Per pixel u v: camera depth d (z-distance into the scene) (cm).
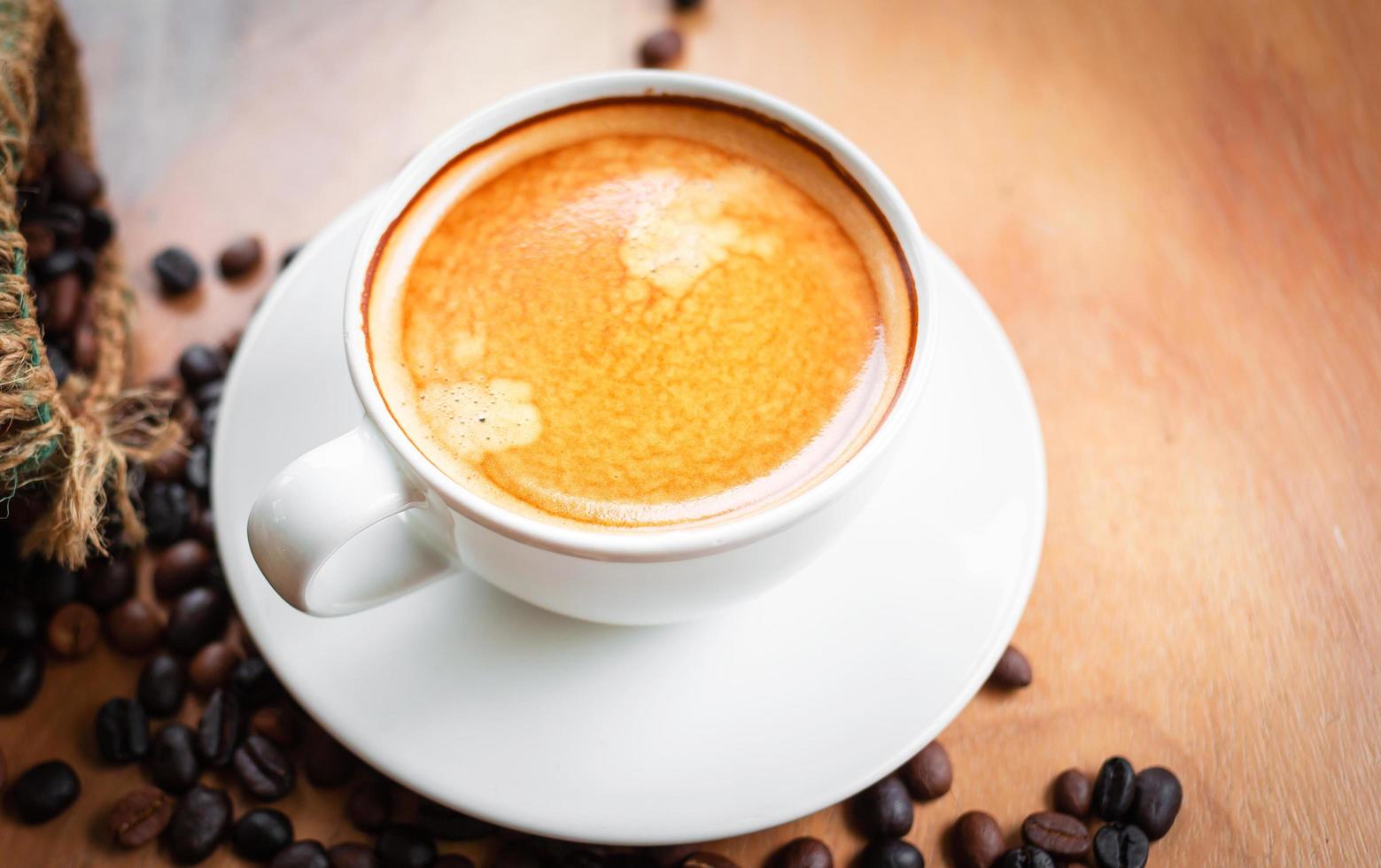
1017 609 32
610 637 31
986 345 34
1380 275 38
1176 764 33
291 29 41
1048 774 33
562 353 31
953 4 42
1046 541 35
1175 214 39
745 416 31
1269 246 39
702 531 28
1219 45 41
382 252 31
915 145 40
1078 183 40
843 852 33
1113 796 32
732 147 33
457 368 31
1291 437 36
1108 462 36
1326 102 41
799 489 30
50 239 36
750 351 31
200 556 34
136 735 33
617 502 30
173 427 35
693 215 33
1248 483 36
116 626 34
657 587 29
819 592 32
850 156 32
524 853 32
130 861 32
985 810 33
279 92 41
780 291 32
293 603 29
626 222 32
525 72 41
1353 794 33
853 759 30
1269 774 33
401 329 31
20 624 34
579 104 33
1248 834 32
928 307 30
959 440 33
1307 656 34
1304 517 35
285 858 32
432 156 32
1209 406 36
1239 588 35
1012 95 41
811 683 31
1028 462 33
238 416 33
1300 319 38
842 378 31
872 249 32
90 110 40
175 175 39
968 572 32
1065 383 37
